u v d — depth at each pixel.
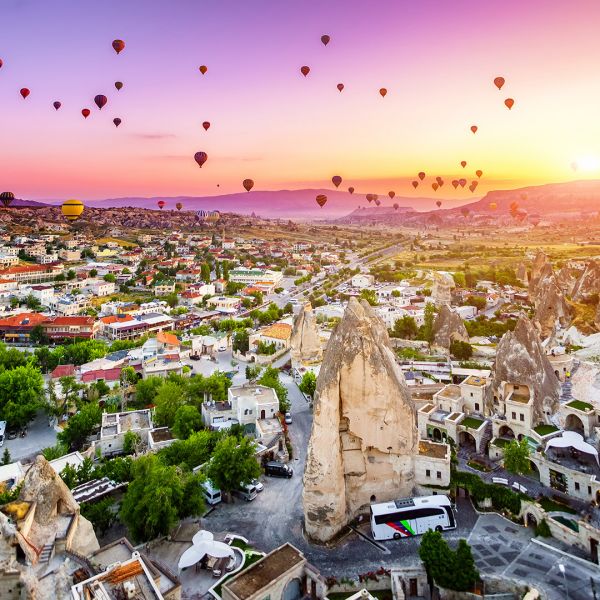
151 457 75.38
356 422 66.25
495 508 68.38
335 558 61.19
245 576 53.25
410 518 64.19
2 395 115.75
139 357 152.00
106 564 52.03
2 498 68.38
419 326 176.62
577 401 81.56
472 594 51.84
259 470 76.50
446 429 84.94
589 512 63.31
